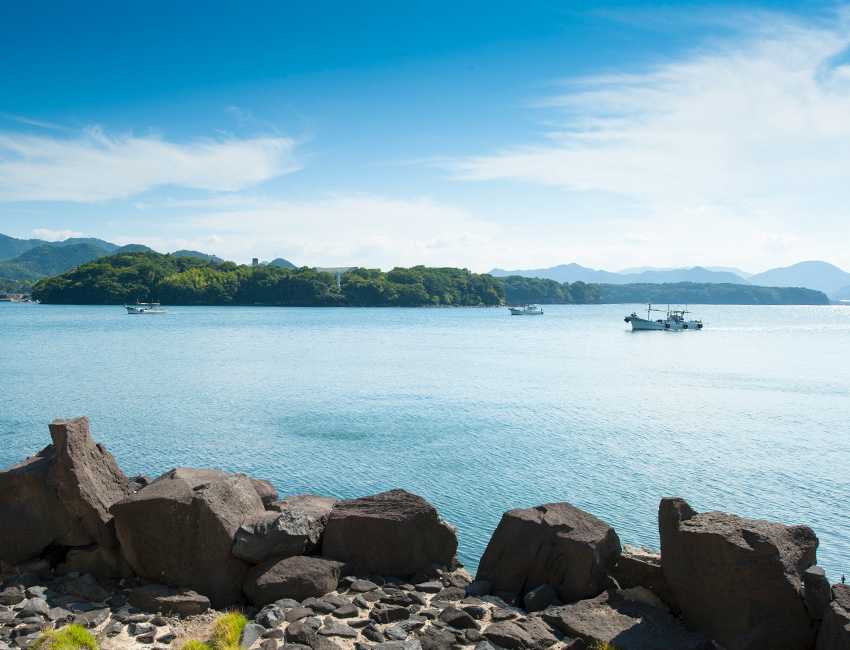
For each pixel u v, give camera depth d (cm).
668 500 858
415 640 776
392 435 3378
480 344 10519
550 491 2466
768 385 5747
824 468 2836
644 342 11725
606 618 816
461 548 1905
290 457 2903
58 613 838
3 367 6506
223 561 920
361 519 1007
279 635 785
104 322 16800
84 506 973
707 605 798
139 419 3759
